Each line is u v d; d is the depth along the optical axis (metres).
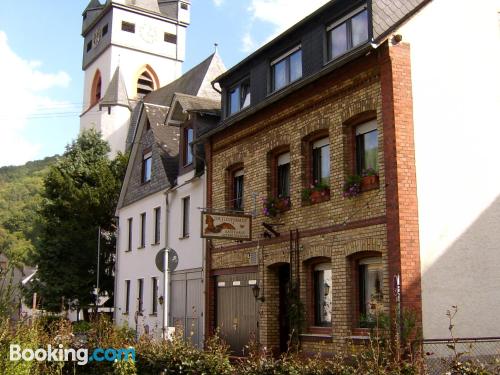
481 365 7.08
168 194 25.91
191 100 24.17
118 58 63.06
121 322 30.09
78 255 34.50
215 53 42.72
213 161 21.50
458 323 13.34
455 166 14.04
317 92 16.20
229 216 17.88
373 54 14.32
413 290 12.99
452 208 13.82
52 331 14.12
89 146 39.75
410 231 13.22
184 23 67.19
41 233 35.56
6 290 9.93
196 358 10.23
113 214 36.12
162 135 28.34
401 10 15.16
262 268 18.16
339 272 14.96
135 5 63.84
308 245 16.20
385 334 12.45
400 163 13.41
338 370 7.91
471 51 14.83
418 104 13.88
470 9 15.02
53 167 37.06
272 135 18.17
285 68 18.28
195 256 22.86
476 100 14.64
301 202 16.64
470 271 13.73
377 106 14.22
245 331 18.88
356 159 15.21
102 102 56.03
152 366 10.74
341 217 15.09
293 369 8.42
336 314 14.90
